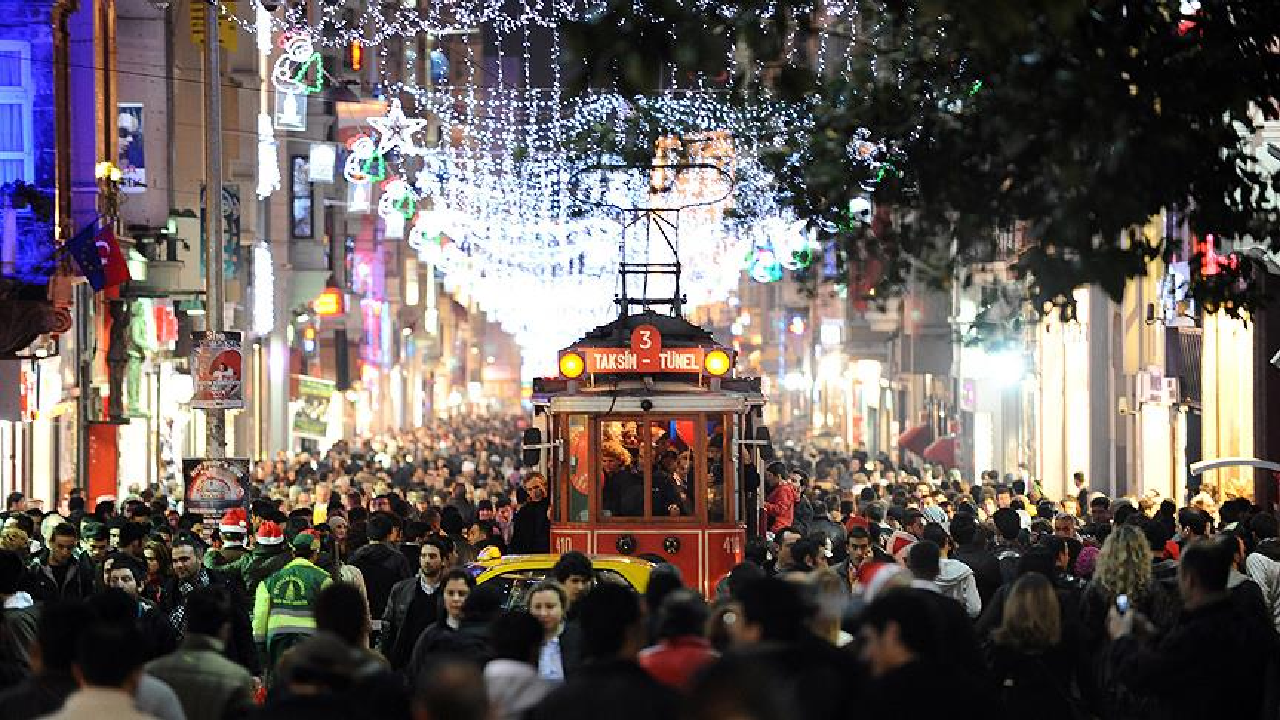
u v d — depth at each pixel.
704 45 25.08
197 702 22.98
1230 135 25.56
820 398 199.25
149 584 39.00
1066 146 23.02
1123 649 24.16
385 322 169.00
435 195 136.12
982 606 37.28
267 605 32.59
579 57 24.98
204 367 54.53
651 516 49.41
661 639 20.50
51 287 62.22
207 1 58.00
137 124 81.69
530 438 50.31
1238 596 26.86
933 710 18.64
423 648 26.00
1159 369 80.06
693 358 50.19
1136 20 24.05
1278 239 26.86
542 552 50.56
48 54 63.56
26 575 37.22
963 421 121.44
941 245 28.70
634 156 34.88
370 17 140.25
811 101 29.44
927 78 27.72
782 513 56.62
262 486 78.81
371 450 121.88
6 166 63.44
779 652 19.55
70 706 18.53
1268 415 66.81
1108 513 47.09
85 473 79.25
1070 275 24.42
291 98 115.81
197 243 84.38
